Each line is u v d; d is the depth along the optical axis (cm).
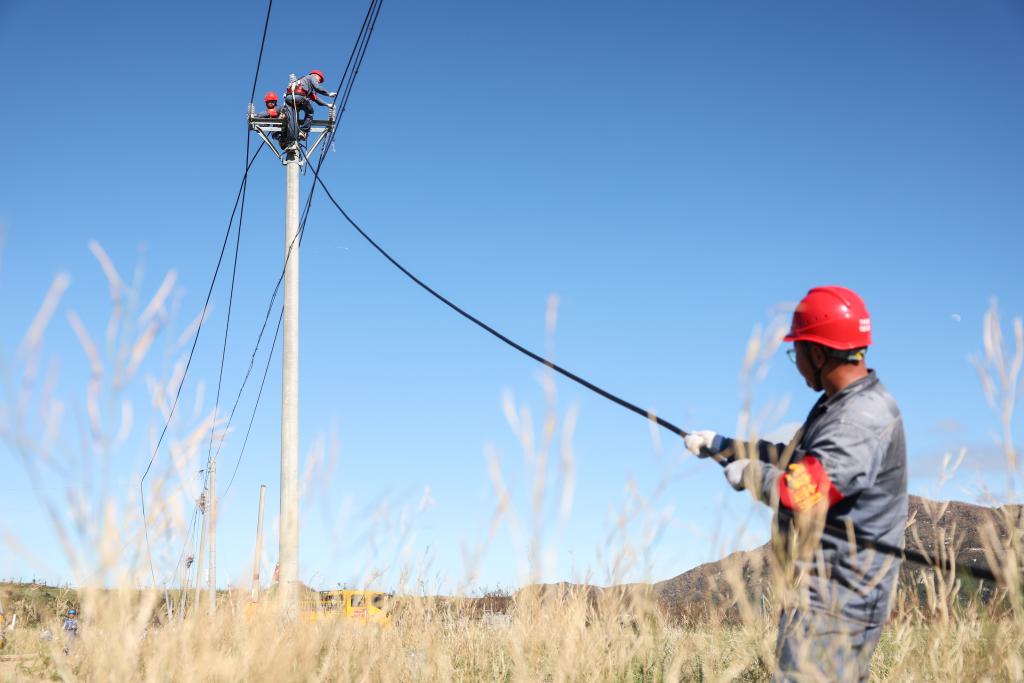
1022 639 303
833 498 291
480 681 448
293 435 1237
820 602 289
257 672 336
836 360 322
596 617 363
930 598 324
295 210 1331
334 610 390
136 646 287
